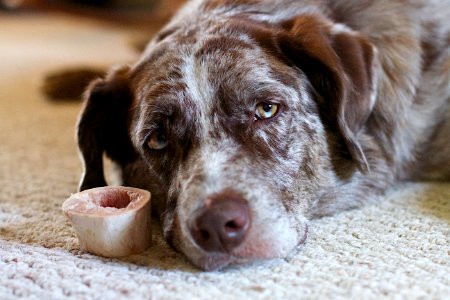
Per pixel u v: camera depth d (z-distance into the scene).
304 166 0.56
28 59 1.55
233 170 0.50
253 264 0.48
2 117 1.03
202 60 0.56
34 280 0.46
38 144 0.87
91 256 0.51
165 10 1.05
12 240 0.55
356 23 0.65
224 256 0.47
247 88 0.54
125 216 0.49
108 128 0.64
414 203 0.60
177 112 0.55
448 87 0.66
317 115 0.58
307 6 0.65
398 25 0.65
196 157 0.52
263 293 0.44
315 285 0.45
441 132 0.66
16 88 1.25
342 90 0.56
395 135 0.63
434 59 0.66
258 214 0.48
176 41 0.60
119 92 0.62
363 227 0.55
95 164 0.63
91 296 0.44
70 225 0.57
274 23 0.62
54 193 0.67
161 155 0.56
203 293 0.44
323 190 0.58
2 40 1.91
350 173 0.60
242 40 0.57
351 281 0.45
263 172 0.52
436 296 0.43
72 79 1.10
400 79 0.63
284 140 0.55
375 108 0.62
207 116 0.54
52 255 0.51
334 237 0.53
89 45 1.75
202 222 0.46
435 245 0.50
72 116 1.00
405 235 0.52
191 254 0.48
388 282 0.45
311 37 0.57
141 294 0.44
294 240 0.50
